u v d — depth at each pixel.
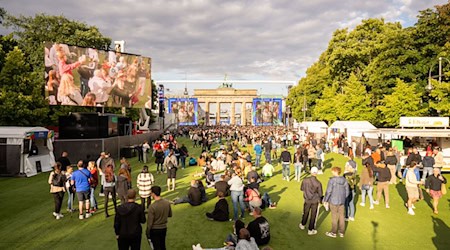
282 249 8.50
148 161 26.69
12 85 27.08
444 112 26.98
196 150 36.62
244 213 11.64
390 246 8.76
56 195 11.08
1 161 19.14
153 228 6.97
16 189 15.69
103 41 39.72
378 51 40.56
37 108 28.70
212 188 16.36
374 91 37.25
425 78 32.62
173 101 110.56
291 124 99.69
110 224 10.48
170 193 15.13
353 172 11.16
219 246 8.71
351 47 43.41
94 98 29.14
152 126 69.94
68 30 37.69
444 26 29.64
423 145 24.23
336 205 9.40
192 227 10.26
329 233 9.47
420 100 31.25
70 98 27.61
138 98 32.69
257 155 23.64
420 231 9.96
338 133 38.12
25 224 10.51
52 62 26.59
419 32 32.34
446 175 19.77
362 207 12.67
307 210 9.84
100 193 14.57
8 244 8.84
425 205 12.95
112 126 28.06
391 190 15.69
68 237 9.35
